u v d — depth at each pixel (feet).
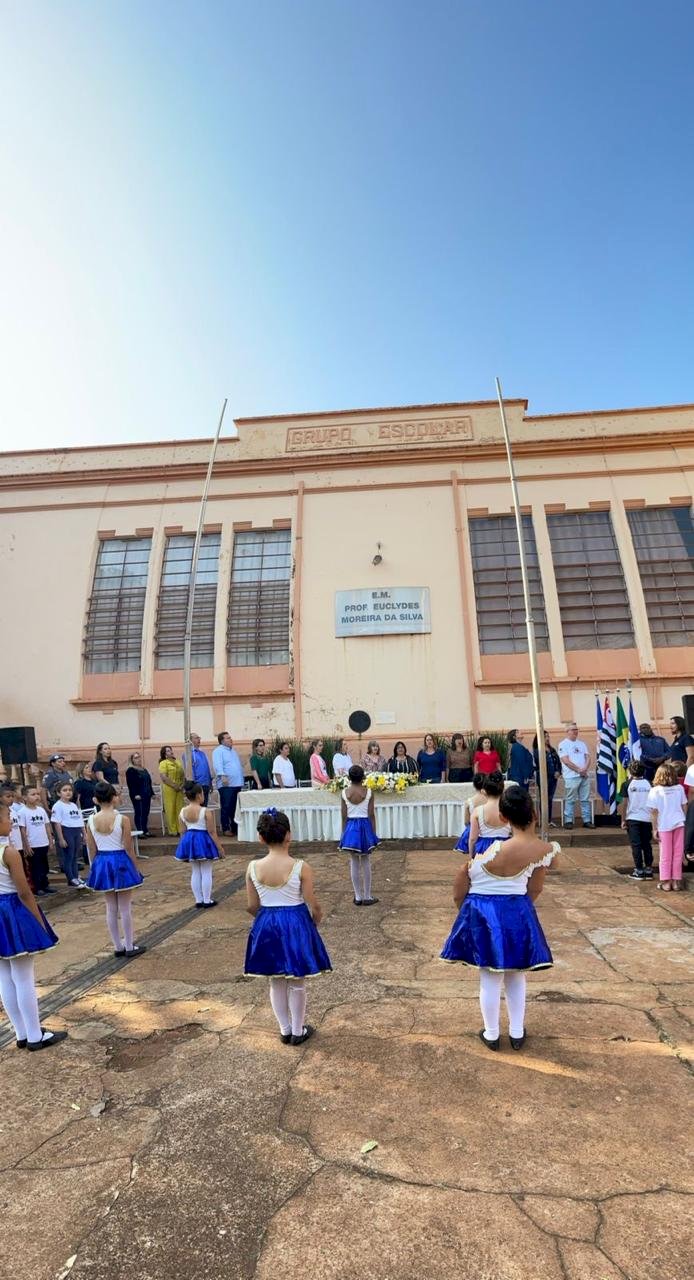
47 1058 14.73
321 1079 13.05
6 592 55.26
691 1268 8.01
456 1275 8.02
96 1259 8.58
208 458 57.11
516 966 13.48
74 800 40.57
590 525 53.78
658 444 54.24
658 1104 11.74
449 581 52.75
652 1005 15.97
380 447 56.49
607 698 44.24
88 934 25.25
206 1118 11.87
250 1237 8.83
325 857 37.45
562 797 46.06
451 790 39.86
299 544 54.29
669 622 51.08
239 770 45.34
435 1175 9.95
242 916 26.45
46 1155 11.06
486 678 50.78
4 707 53.31
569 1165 10.10
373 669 51.57
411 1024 15.43
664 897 26.66
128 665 53.67
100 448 58.03
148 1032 15.84
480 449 54.80
